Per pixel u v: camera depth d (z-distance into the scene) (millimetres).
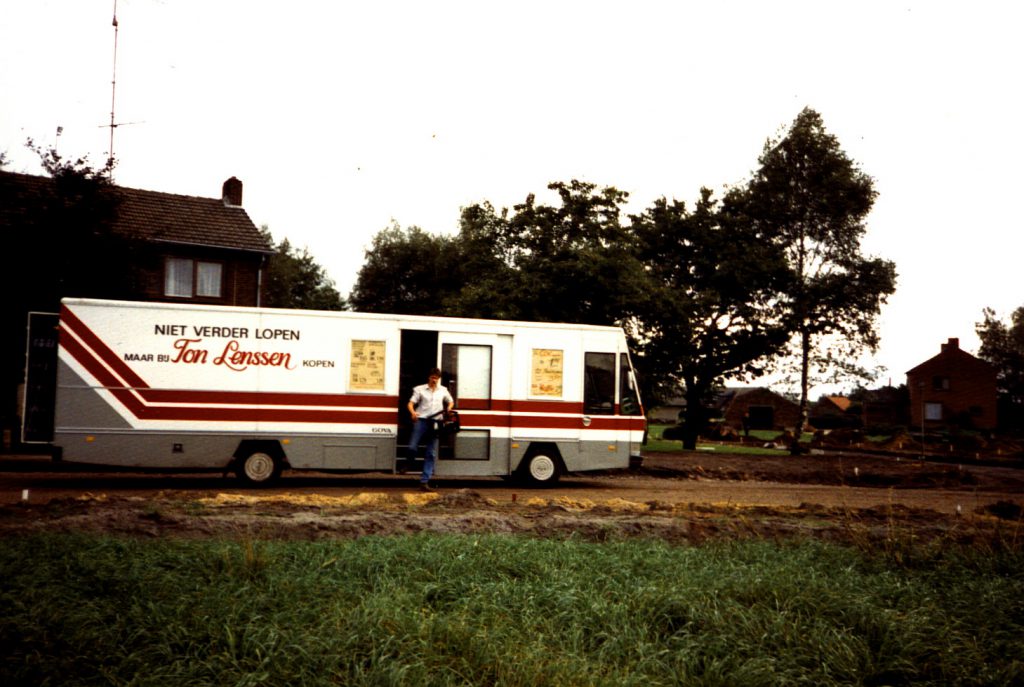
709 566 8766
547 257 29734
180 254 36531
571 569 8430
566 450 17672
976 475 27219
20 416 23578
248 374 16047
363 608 6559
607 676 5645
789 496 18047
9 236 21672
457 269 57781
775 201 42562
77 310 15422
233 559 8047
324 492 15695
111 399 15445
